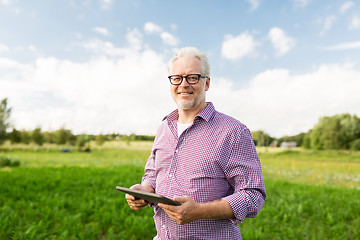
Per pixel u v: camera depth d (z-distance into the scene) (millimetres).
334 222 5484
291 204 6688
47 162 23656
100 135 63438
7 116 47469
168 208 1367
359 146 54750
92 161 25406
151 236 4645
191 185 1612
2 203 6430
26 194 7070
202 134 1668
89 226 4676
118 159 28188
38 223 4918
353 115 62125
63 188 8109
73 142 71750
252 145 1652
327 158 39594
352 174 18906
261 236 4551
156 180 1891
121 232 4477
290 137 68938
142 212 5777
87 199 6871
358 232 4848
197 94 1750
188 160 1660
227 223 1616
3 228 4387
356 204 6820
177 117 1947
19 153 41312
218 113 1764
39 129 68062
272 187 9055
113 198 6945
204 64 1782
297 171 19938
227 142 1620
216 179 1614
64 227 4656
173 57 1824
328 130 58719
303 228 5098
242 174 1559
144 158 30000
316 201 7094
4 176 10469
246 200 1488
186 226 1614
